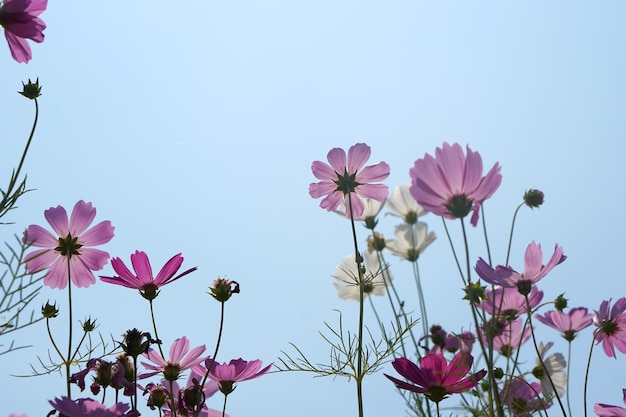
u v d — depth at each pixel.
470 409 0.99
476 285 1.01
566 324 1.12
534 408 1.02
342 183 1.15
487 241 0.96
